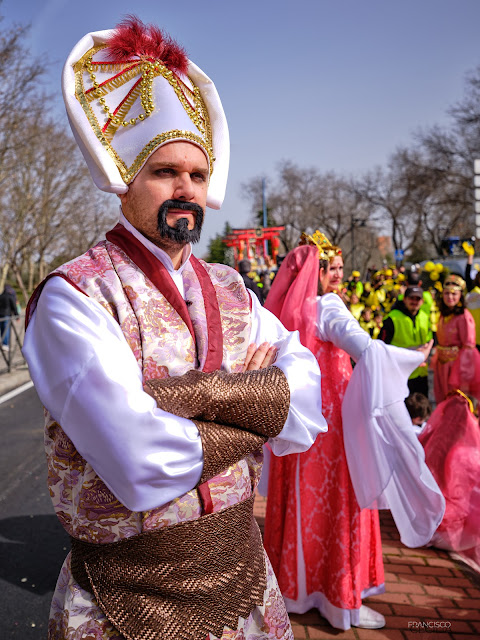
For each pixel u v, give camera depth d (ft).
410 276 23.86
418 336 18.58
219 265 5.09
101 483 4.02
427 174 105.29
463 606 9.39
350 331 8.58
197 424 3.93
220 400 3.98
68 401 3.78
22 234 80.79
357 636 8.41
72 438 3.83
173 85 4.37
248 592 4.23
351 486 8.54
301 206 167.02
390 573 10.56
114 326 4.01
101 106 4.33
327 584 8.63
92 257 4.34
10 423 21.67
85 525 4.05
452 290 17.84
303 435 4.39
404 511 8.99
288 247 172.45
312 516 8.72
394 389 8.50
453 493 11.28
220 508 4.18
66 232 90.38
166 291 4.30
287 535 8.86
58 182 79.15
